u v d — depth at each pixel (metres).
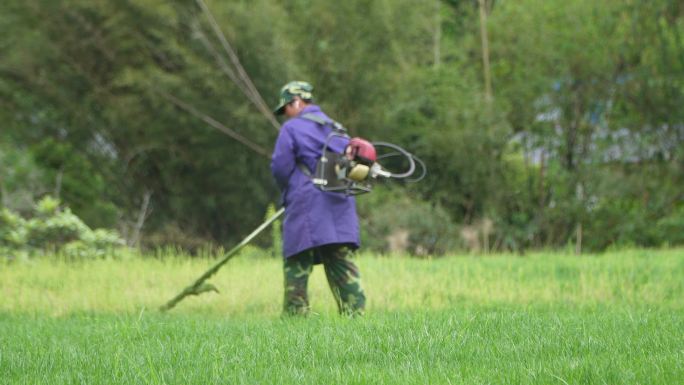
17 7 68.44
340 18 68.38
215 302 30.58
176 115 66.56
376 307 28.47
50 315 29.05
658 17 69.12
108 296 31.97
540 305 28.39
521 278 35.41
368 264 40.38
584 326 18.86
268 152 66.50
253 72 65.19
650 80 68.75
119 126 68.38
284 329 20.14
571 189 68.00
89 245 47.50
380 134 70.25
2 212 47.06
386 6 68.88
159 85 64.69
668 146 69.31
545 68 69.69
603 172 68.00
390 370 14.48
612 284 33.25
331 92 68.75
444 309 27.23
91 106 70.25
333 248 25.39
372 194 64.12
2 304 31.02
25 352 17.67
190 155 69.19
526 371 13.95
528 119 69.25
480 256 49.12
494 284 33.44
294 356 16.30
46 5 67.38
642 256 45.09
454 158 66.44
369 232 60.50
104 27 66.31
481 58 74.31
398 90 69.62
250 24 63.69
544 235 68.19
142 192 72.62
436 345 16.73
